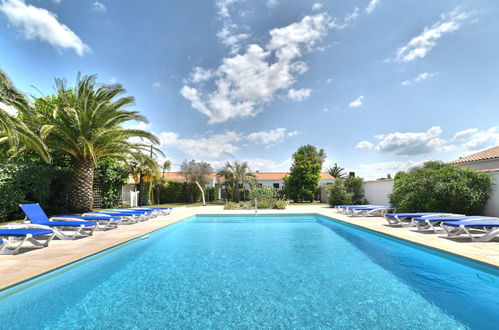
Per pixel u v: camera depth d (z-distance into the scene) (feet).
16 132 24.26
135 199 69.92
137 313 9.91
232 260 17.62
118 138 41.14
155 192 90.74
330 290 12.15
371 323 9.06
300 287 12.57
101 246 18.20
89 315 9.78
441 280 13.44
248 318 9.46
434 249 16.94
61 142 38.17
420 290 12.11
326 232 29.66
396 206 36.22
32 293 11.76
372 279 13.67
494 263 12.91
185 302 10.89
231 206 56.54
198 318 9.48
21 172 34.71
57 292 11.98
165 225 30.55
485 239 18.30
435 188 29.43
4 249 15.80
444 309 10.15
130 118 40.09
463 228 18.43
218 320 9.32
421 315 9.65
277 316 9.62
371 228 26.14
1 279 11.19
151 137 41.60
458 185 27.81
